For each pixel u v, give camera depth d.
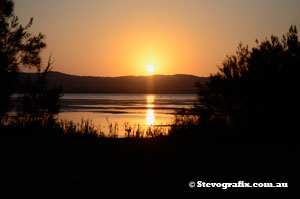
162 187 8.24
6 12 13.97
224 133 13.78
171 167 10.13
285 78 13.18
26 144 13.29
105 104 85.19
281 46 13.77
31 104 15.55
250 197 7.46
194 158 11.09
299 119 12.72
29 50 14.36
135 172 9.66
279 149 11.51
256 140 12.91
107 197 7.45
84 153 12.34
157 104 87.44
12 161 10.70
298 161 10.05
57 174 9.37
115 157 11.63
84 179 8.90
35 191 7.80
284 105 12.95
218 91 15.05
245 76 14.06
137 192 7.84
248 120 13.52
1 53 13.61
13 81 14.05
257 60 13.91
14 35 14.00
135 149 13.19
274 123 12.99
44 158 11.27
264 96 13.48
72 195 7.55
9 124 15.62
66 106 71.12
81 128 18.69
